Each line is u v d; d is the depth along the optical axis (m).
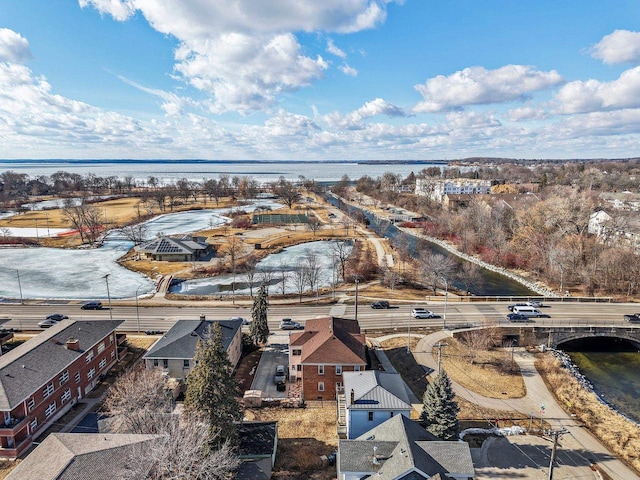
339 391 52.69
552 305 84.94
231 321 67.94
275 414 51.25
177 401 53.16
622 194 171.38
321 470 40.22
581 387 57.84
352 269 110.81
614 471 41.84
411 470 31.58
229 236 155.25
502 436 47.03
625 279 93.50
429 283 100.06
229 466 32.94
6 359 48.28
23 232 163.50
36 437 45.41
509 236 131.25
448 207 189.50
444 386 43.31
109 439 35.00
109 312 83.19
